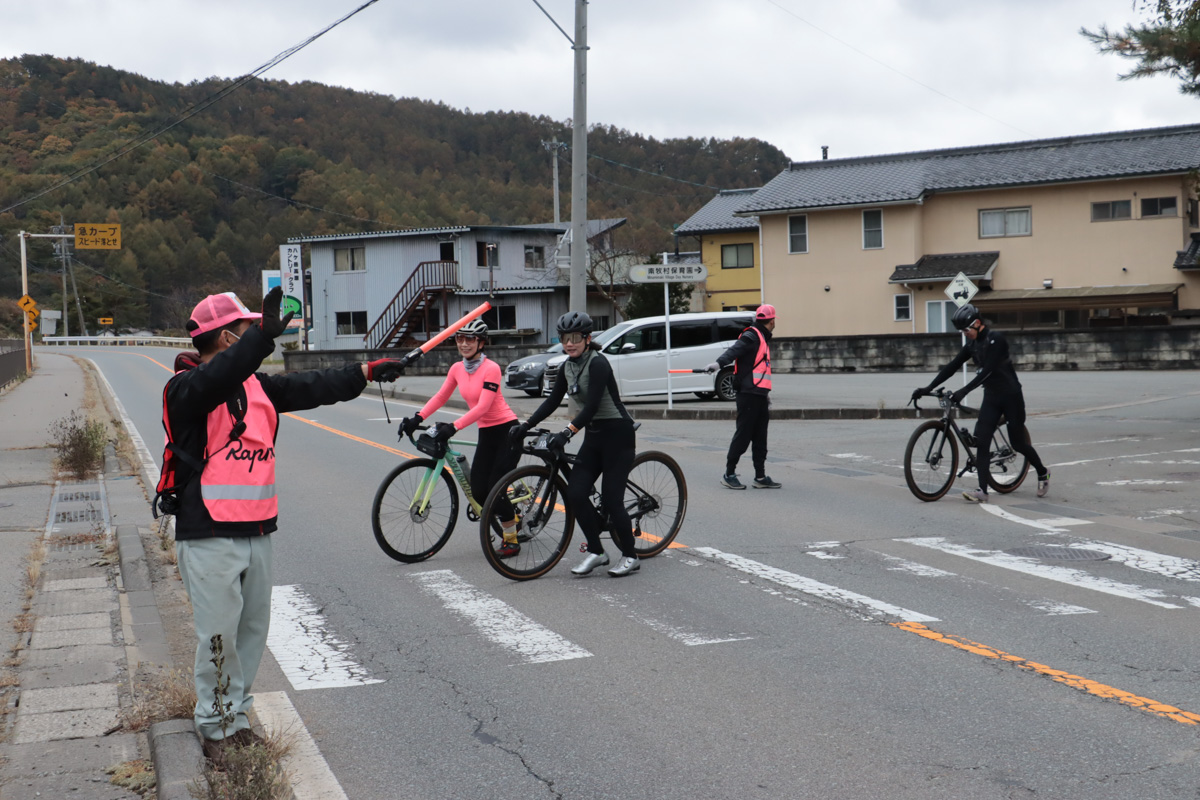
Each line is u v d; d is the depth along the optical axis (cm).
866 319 3681
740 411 1091
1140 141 3512
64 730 447
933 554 786
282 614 645
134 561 782
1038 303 3388
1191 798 370
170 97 10894
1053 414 1850
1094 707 462
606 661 542
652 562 775
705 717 459
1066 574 717
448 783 397
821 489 1095
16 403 2492
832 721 451
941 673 512
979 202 3569
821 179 3888
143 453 1560
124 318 9600
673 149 10925
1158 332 2906
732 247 4416
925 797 375
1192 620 601
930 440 1019
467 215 10188
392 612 647
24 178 6669
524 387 2456
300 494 1126
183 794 358
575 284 1936
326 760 421
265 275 4750
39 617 637
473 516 806
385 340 4762
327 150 11694
